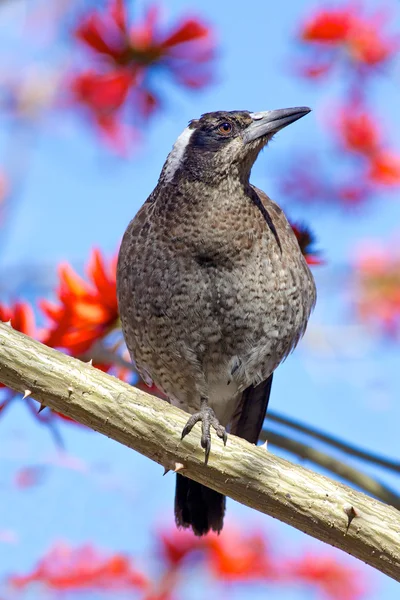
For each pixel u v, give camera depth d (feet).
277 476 25.88
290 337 35.94
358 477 33.17
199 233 34.30
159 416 26.45
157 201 35.24
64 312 33.83
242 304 34.65
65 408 26.21
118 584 41.65
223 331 34.99
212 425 26.91
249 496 26.04
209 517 35.70
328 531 25.49
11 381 26.07
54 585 41.16
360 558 25.52
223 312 34.71
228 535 44.11
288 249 35.32
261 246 34.60
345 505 25.35
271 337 35.37
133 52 41.98
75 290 34.35
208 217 34.35
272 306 34.96
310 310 36.73
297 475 25.88
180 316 34.78
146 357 36.04
